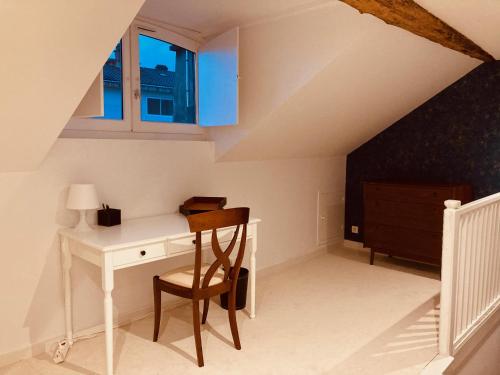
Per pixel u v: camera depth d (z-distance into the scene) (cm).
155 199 308
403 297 342
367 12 244
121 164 285
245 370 233
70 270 261
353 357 247
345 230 506
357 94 344
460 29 300
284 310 316
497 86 388
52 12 160
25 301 246
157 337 267
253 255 296
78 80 194
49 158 248
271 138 354
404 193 402
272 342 265
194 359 245
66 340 254
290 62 299
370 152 479
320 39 283
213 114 339
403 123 450
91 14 169
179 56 343
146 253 232
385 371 232
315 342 265
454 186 380
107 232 248
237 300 313
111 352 221
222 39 321
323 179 470
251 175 386
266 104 315
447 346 247
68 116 211
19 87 182
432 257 390
